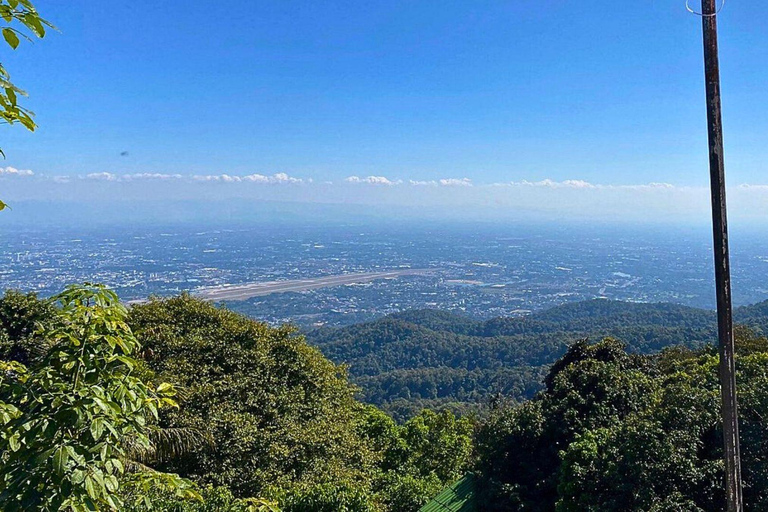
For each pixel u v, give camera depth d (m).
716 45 3.81
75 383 2.72
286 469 12.60
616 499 8.99
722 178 3.86
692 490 8.73
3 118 2.16
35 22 2.06
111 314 2.91
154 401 3.14
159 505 8.16
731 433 4.03
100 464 2.59
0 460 2.55
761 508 8.14
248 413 12.79
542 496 12.33
